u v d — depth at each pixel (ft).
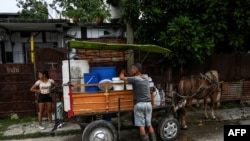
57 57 27.37
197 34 25.86
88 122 19.10
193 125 25.16
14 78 27.02
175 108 21.43
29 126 24.53
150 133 18.54
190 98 23.58
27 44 39.88
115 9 35.17
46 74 23.66
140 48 19.72
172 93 22.04
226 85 32.40
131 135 22.33
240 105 32.96
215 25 27.12
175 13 28.22
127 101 19.02
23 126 24.58
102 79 19.10
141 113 18.02
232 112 29.76
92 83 18.49
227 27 28.07
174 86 25.26
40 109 23.52
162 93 20.92
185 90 23.02
